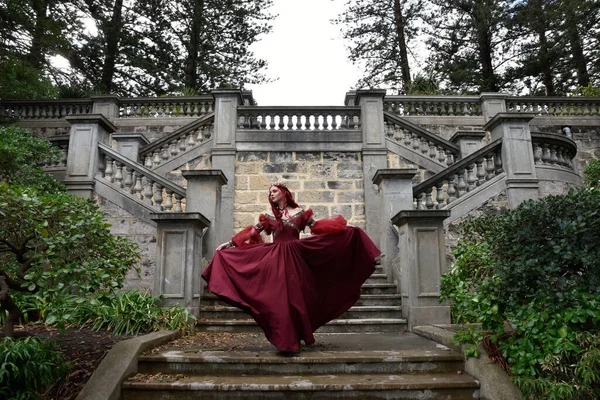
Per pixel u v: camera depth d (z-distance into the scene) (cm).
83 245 402
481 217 667
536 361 343
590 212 355
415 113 1330
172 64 2083
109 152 796
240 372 380
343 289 436
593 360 323
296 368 380
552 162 833
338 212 913
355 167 938
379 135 944
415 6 2055
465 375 374
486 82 2056
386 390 347
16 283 380
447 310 560
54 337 458
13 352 318
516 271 365
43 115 1357
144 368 384
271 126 973
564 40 1911
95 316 516
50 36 1201
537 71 2031
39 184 700
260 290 401
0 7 1094
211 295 628
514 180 775
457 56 2120
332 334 546
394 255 713
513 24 2006
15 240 409
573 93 1761
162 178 786
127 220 763
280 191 436
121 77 2033
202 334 524
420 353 399
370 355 392
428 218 577
